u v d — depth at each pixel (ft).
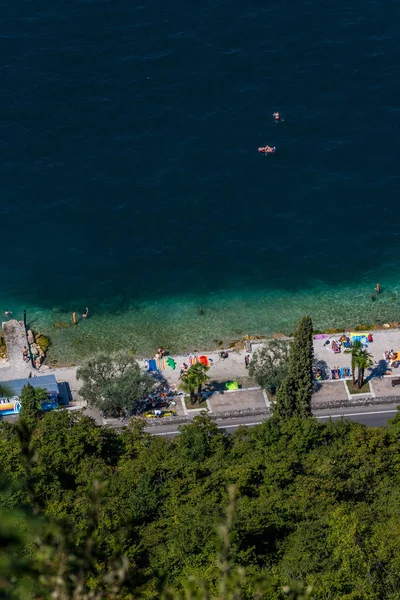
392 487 320.09
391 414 444.14
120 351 505.66
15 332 507.30
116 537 223.30
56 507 265.13
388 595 236.63
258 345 500.33
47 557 94.63
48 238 574.97
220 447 354.74
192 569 239.50
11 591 93.30
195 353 499.92
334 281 557.74
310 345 388.98
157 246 572.10
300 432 358.02
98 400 440.04
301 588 212.64
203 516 271.28
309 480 311.06
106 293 547.08
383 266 566.77
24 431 116.37
